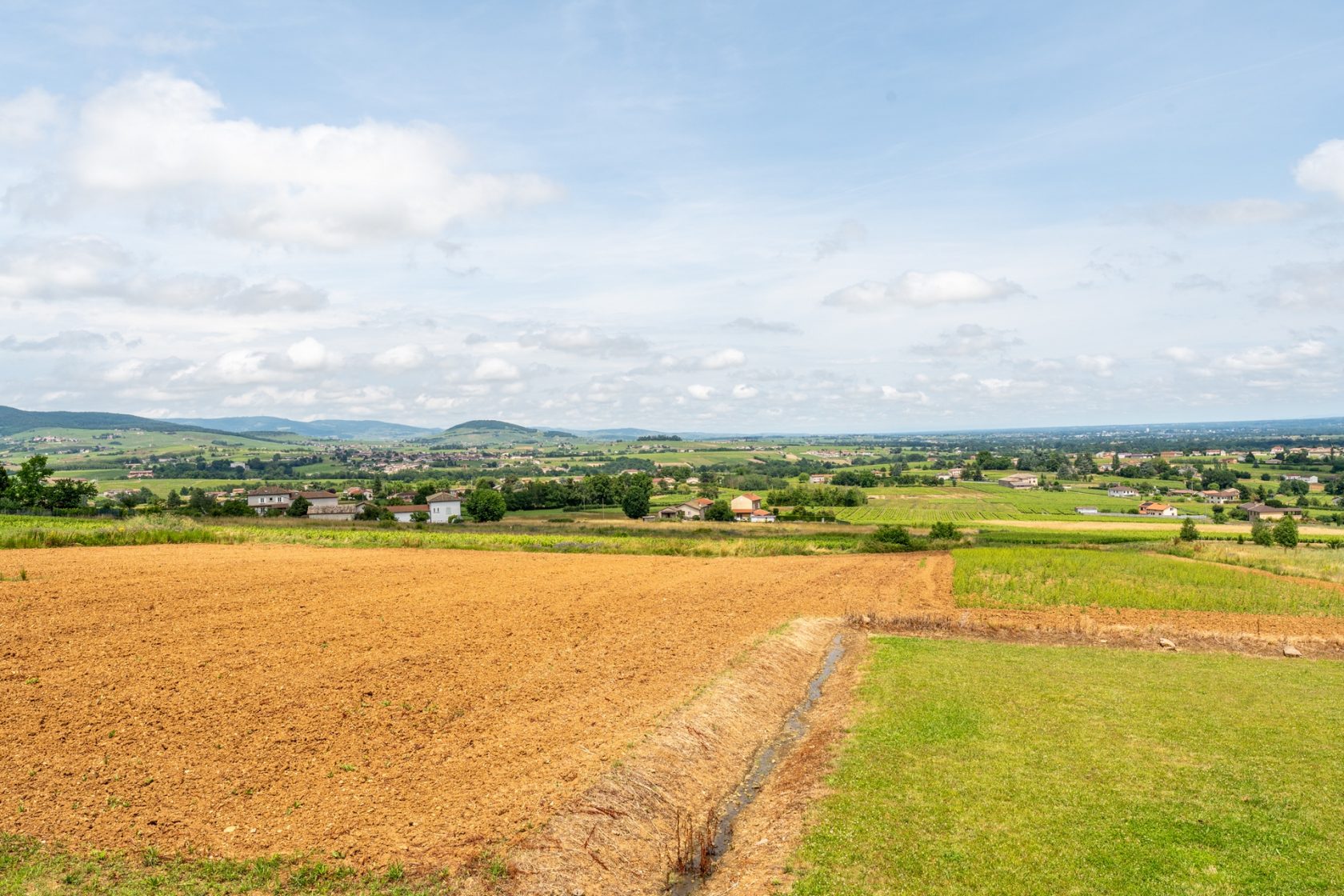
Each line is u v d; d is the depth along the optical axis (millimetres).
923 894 10500
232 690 16844
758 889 10922
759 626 26391
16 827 10945
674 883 11555
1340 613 30562
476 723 15719
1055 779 14062
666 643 23219
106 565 33812
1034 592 34219
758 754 16875
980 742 15984
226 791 12297
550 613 27047
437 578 34719
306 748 14086
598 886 10758
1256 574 40031
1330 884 10516
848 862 11367
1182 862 11133
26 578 29047
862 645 25750
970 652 24359
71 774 12594
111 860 10289
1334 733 16516
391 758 13836
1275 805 12930
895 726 17109
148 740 14039
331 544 50375
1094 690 19922
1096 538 74125
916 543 61469
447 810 11977
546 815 11922
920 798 13352
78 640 20250
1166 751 15438
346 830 11273
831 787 13922
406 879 10172
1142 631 27484
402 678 18422
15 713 14930
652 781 13828
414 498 142875
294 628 22922
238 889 9852
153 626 22172
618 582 35562
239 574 33000
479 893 10016
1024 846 11664
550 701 17312
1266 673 21828
